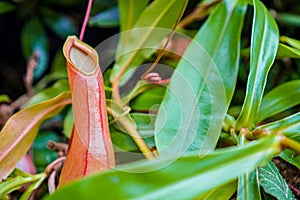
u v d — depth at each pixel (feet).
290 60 2.33
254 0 1.80
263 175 1.66
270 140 1.42
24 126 1.85
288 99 1.92
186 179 1.34
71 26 3.25
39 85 2.77
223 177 1.36
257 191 1.59
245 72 2.28
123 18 2.20
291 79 2.31
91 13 2.73
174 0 2.02
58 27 3.26
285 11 2.60
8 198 1.94
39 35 3.23
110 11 2.60
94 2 2.72
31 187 1.89
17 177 1.87
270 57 1.75
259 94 1.72
